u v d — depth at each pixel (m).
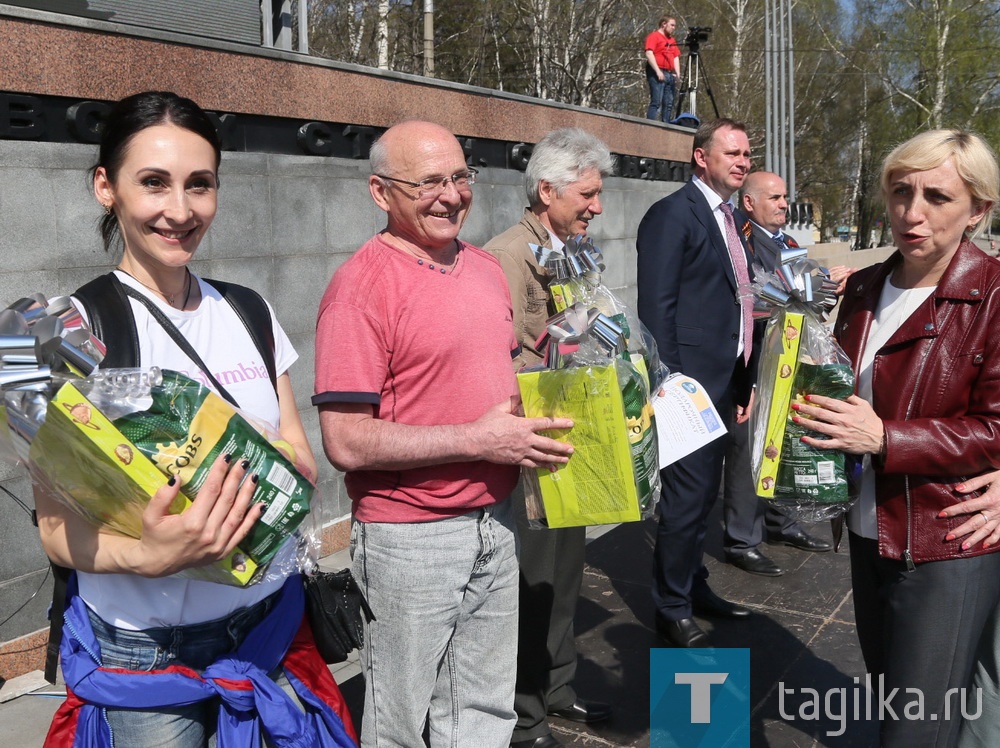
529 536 2.67
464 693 2.12
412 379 1.94
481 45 17.69
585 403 1.89
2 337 1.30
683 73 18.70
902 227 2.01
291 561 1.61
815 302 2.07
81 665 1.53
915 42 31.61
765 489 2.12
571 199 2.79
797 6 34.72
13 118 3.21
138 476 1.33
